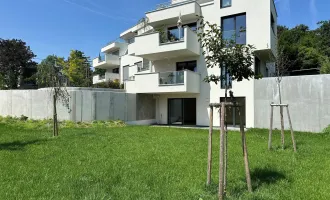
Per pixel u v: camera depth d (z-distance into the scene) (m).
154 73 17.02
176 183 4.47
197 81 17.05
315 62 21.41
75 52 40.50
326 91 12.03
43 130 12.35
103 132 11.62
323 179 4.64
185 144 8.50
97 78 31.06
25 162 5.84
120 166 5.59
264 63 18.58
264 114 14.05
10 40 37.06
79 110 15.40
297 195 3.84
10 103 18.39
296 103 12.90
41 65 12.65
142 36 17.62
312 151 7.24
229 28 16.08
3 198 3.71
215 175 4.93
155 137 10.17
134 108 18.03
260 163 5.82
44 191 3.99
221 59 4.17
